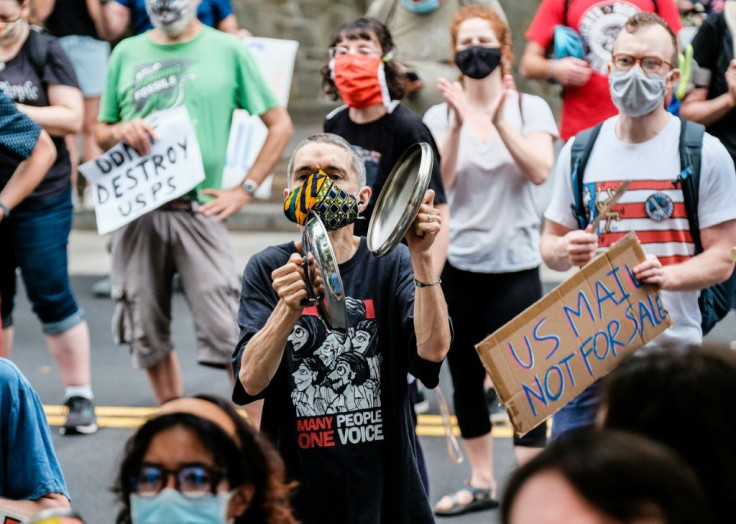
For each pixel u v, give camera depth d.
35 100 7.45
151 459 2.70
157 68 7.25
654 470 1.84
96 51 12.05
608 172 5.34
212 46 7.29
